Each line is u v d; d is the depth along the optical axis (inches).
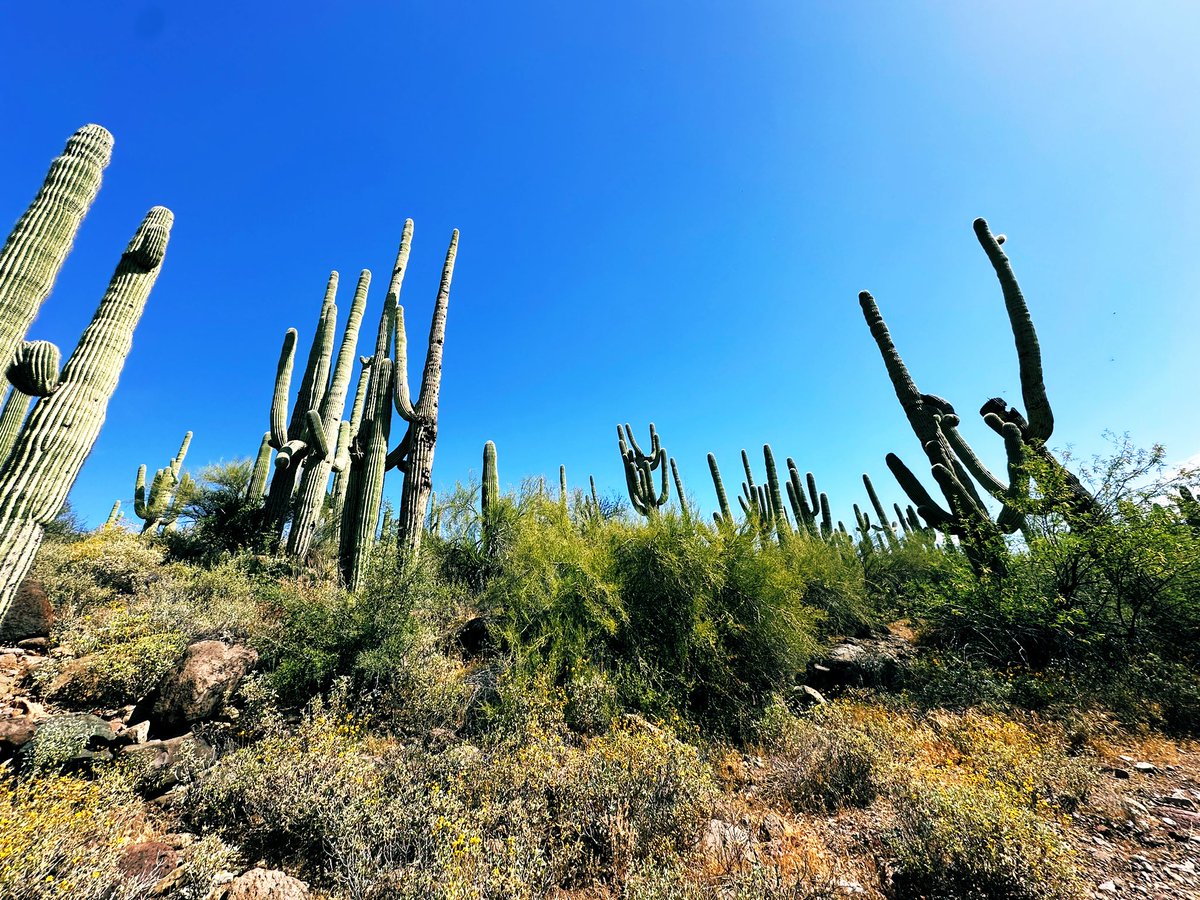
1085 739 194.5
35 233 209.3
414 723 196.7
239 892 104.7
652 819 136.3
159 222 246.8
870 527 565.6
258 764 149.3
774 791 167.6
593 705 211.8
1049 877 110.1
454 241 411.2
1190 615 257.3
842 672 268.2
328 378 485.7
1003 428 343.0
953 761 178.7
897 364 392.8
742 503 705.6
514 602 258.5
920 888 116.3
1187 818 137.7
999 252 357.1
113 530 468.4
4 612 185.5
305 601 249.6
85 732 166.2
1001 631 278.4
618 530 289.0
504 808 135.7
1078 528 275.6
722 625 254.7
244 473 515.2
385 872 115.9
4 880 97.0
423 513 333.7
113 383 227.1
